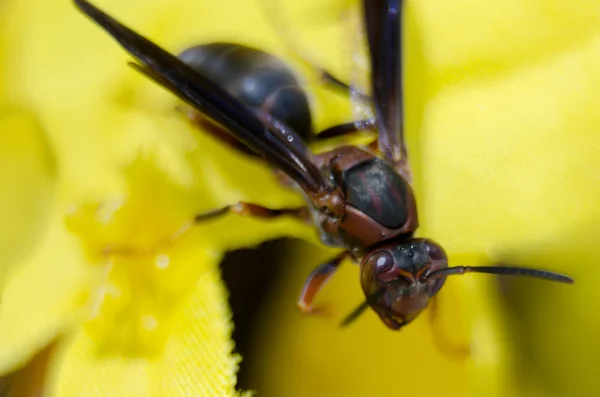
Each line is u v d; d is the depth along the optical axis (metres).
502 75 0.11
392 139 0.11
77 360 0.11
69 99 0.11
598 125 0.11
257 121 0.11
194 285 0.11
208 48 0.11
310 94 0.12
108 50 0.11
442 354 0.11
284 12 0.11
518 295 0.11
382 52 0.11
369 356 0.11
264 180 0.11
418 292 0.11
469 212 0.11
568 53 0.11
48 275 0.11
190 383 0.11
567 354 0.11
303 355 0.11
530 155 0.11
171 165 0.11
